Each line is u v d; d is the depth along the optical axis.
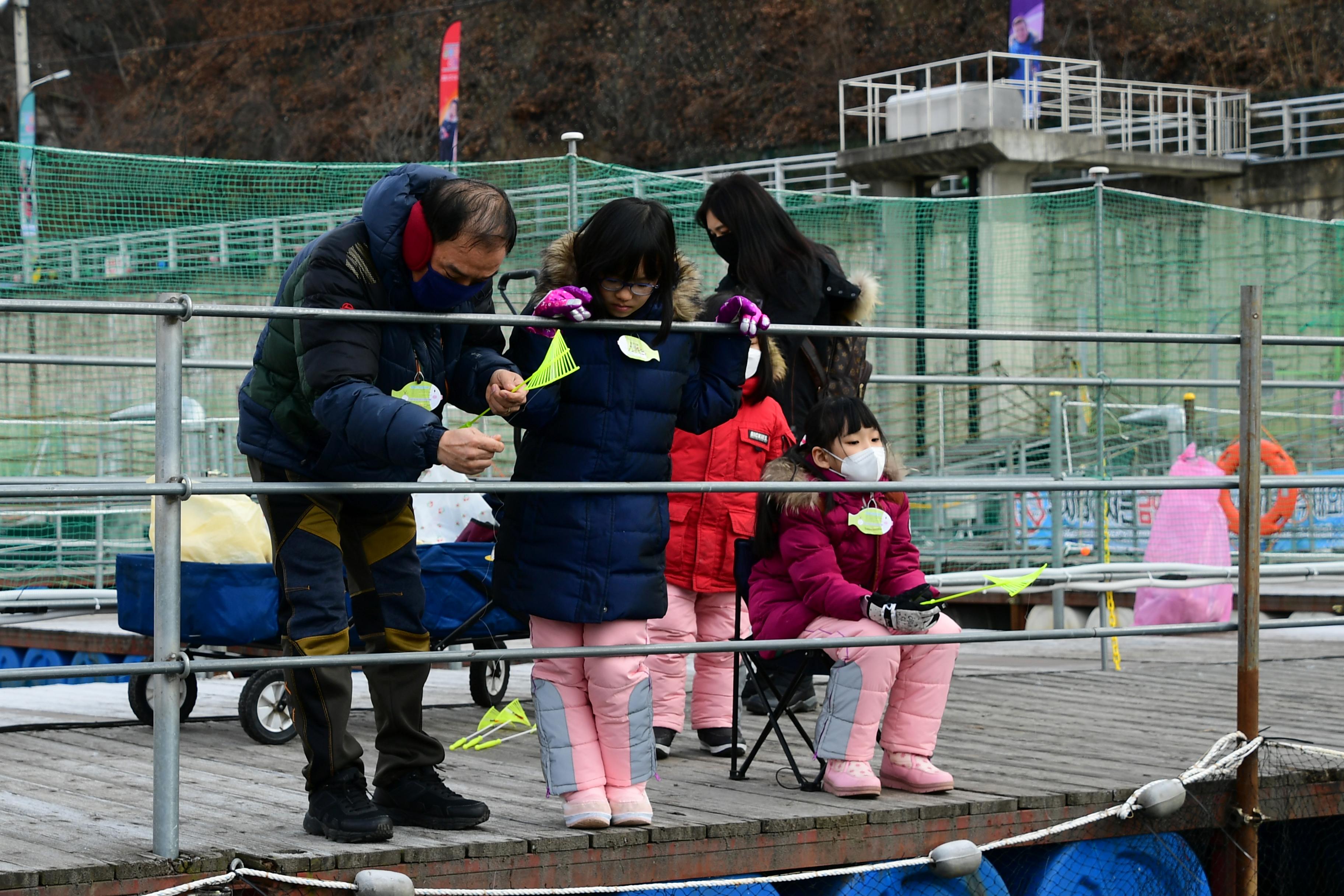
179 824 4.91
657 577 5.04
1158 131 30.73
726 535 6.62
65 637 13.21
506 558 5.06
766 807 5.38
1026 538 14.63
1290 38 38.66
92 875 4.15
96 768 6.19
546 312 4.79
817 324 7.09
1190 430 14.65
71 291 12.62
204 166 12.33
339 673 4.73
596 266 4.83
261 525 7.72
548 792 5.00
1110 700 8.47
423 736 4.97
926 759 5.75
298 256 4.74
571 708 5.02
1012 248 17.09
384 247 4.50
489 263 4.50
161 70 58.84
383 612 4.93
